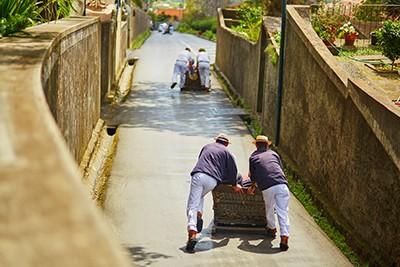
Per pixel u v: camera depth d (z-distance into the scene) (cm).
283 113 1470
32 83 464
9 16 977
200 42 5372
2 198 254
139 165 1341
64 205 252
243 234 984
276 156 961
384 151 877
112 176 1255
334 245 960
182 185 1213
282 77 1485
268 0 2380
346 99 1034
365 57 1579
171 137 1609
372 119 920
